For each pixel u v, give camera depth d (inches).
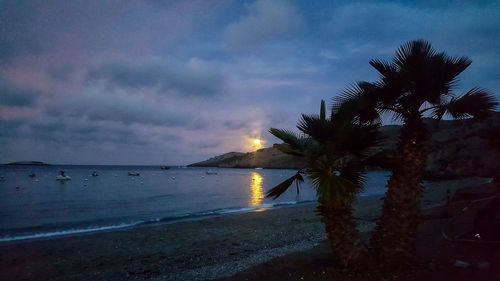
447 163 2180.1
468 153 1871.3
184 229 851.4
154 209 1459.2
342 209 342.6
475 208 661.9
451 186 1642.5
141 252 618.5
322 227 832.9
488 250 385.4
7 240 765.3
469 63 323.9
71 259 579.5
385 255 334.6
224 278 386.9
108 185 3137.3
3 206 1536.7
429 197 1312.7
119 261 563.2
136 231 830.5
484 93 321.4
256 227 866.8
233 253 593.9
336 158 343.6
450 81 332.2
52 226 983.6
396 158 341.4
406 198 331.9
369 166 355.6
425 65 317.1
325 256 440.1
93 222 1072.2
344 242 341.7
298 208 1328.7
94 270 517.0
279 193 346.0
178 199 1924.2
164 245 671.8
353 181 341.1
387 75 344.8
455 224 552.1
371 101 351.6
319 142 334.6
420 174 335.3
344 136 323.6
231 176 5910.4
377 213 1014.4
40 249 650.2
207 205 1617.9
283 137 342.6
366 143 335.6
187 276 446.6
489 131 509.4
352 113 328.2
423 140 336.2
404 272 323.9
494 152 611.8
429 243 442.3
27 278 486.6
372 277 319.6
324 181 313.0
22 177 4227.4
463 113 327.6
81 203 1683.1
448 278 302.4
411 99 335.0
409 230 332.8
